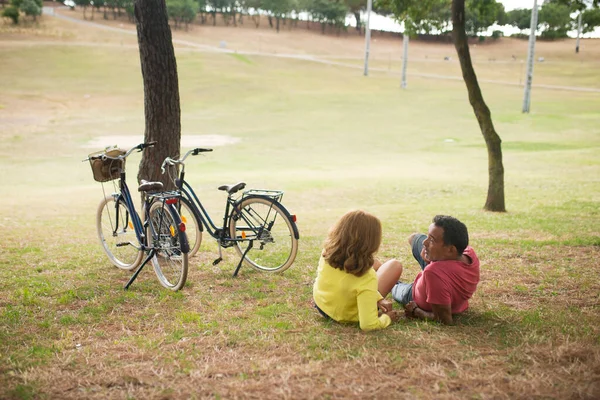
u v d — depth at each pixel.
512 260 6.30
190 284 5.47
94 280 5.65
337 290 4.13
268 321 4.30
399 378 3.22
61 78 60.88
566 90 67.44
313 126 39.00
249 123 40.41
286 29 147.75
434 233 4.12
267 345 3.78
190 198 5.99
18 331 4.13
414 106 50.06
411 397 2.99
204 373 3.30
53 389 3.11
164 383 3.18
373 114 45.16
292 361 3.50
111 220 6.29
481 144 31.42
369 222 4.03
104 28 114.25
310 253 6.89
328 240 4.17
